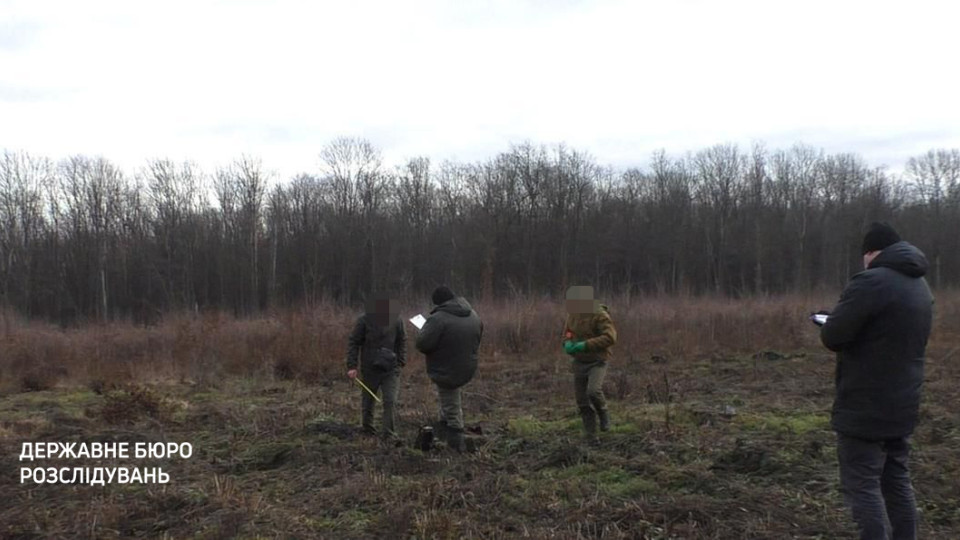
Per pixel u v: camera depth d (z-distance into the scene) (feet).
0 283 145.79
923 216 175.94
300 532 17.40
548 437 26.71
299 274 160.25
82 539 17.63
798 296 93.15
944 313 72.69
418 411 33.24
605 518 17.48
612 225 181.06
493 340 59.00
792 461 21.40
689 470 20.95
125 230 156.25
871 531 13.97
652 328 61.72
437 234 169.07
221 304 149.48
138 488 21.72
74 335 64.59
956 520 17.13
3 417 34.96
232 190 160.25
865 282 14.01
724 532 16.49
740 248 182.19
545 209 175.52
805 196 195.11
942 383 38.75
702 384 41.22
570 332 26.66
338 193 168.25
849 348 14.39
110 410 32.63
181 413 34.12
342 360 49.57
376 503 19.43
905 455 14.76
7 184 151.12
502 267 159.94
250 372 48.67
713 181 195.42
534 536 16.48
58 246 152.66
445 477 21.61
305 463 23.67
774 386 40.01
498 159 178.91
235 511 18.78
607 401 34.76
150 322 95.04
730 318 64.69
